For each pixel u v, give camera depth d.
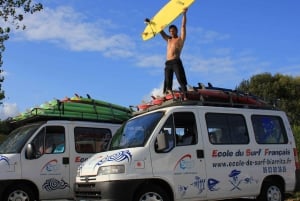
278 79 47.25
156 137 9.35
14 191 11.33
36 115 12.36
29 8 18.14
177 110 9.79
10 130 13.98
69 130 12.42
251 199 11.33
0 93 19.12
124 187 8.76
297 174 11.18
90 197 9.16
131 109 12.98
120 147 9.74
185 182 9.44
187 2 10.82
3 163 11.28
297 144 14.58
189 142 9.72
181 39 11.00
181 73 10.79
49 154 11.92
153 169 9.12
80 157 12.37
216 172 9.88
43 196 11.68
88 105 13.24
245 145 10.48
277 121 11.30
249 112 10.86
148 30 11.93
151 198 9.02
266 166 10.70
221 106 10.55
